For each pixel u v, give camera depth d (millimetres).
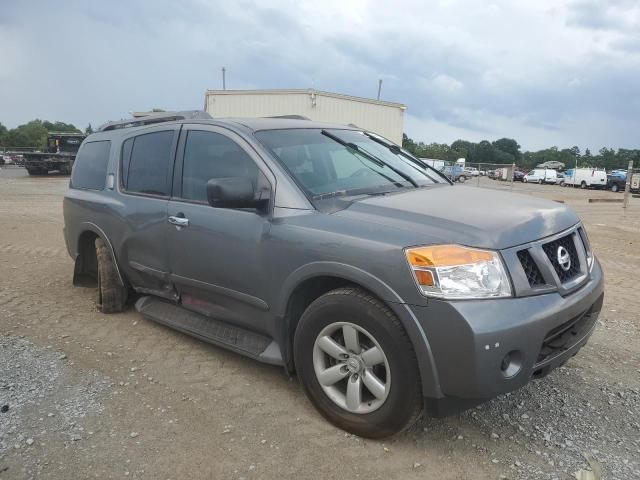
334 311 3027
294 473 2773
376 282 2834
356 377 3041
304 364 3260
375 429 2979
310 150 3859
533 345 2734
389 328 2805
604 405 3504
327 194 3455
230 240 3637
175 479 2723
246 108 25031
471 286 2684
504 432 3174
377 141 4598
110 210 4824
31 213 12930
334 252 3023
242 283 3619
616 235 10820
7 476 2723
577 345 3096
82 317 5051
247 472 2779
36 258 7656
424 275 2703
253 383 3746
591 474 2770
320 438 3078
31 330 4703
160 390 3637
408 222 2984
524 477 2758
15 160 47812
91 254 5648
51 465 2816
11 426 3166
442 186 4020
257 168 3643
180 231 4035
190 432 3135
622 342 4605
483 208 3211
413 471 2801
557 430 3203
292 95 25109
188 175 4133
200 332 4043
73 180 5695
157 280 4469
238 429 3172
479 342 2594
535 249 2926
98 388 3652
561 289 2947
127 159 4848
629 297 6031
